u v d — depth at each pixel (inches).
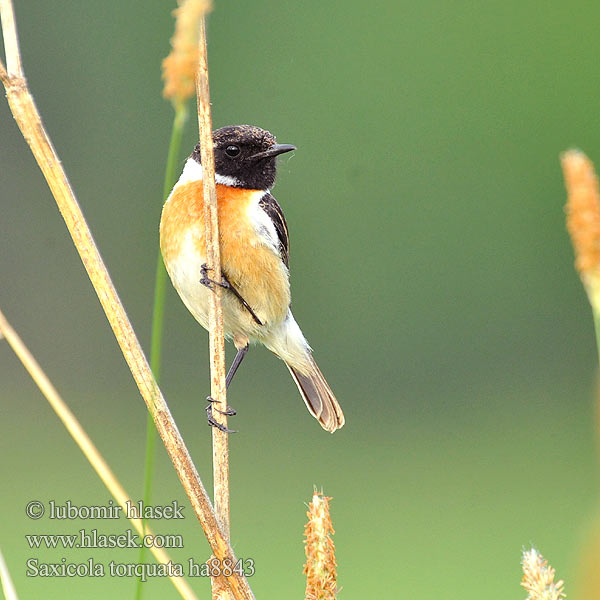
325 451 599.8
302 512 517.0
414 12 692.1
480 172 685.3
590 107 702.5
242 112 667.4
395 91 686.5
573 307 657.0
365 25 685.9
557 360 653.3
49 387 179.5
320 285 663.8
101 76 647.1
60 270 620.4
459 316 667.4
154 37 645.3
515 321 668.7
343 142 679.1
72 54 646.5
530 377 656.4
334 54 682.8
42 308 620.1
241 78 668.1
